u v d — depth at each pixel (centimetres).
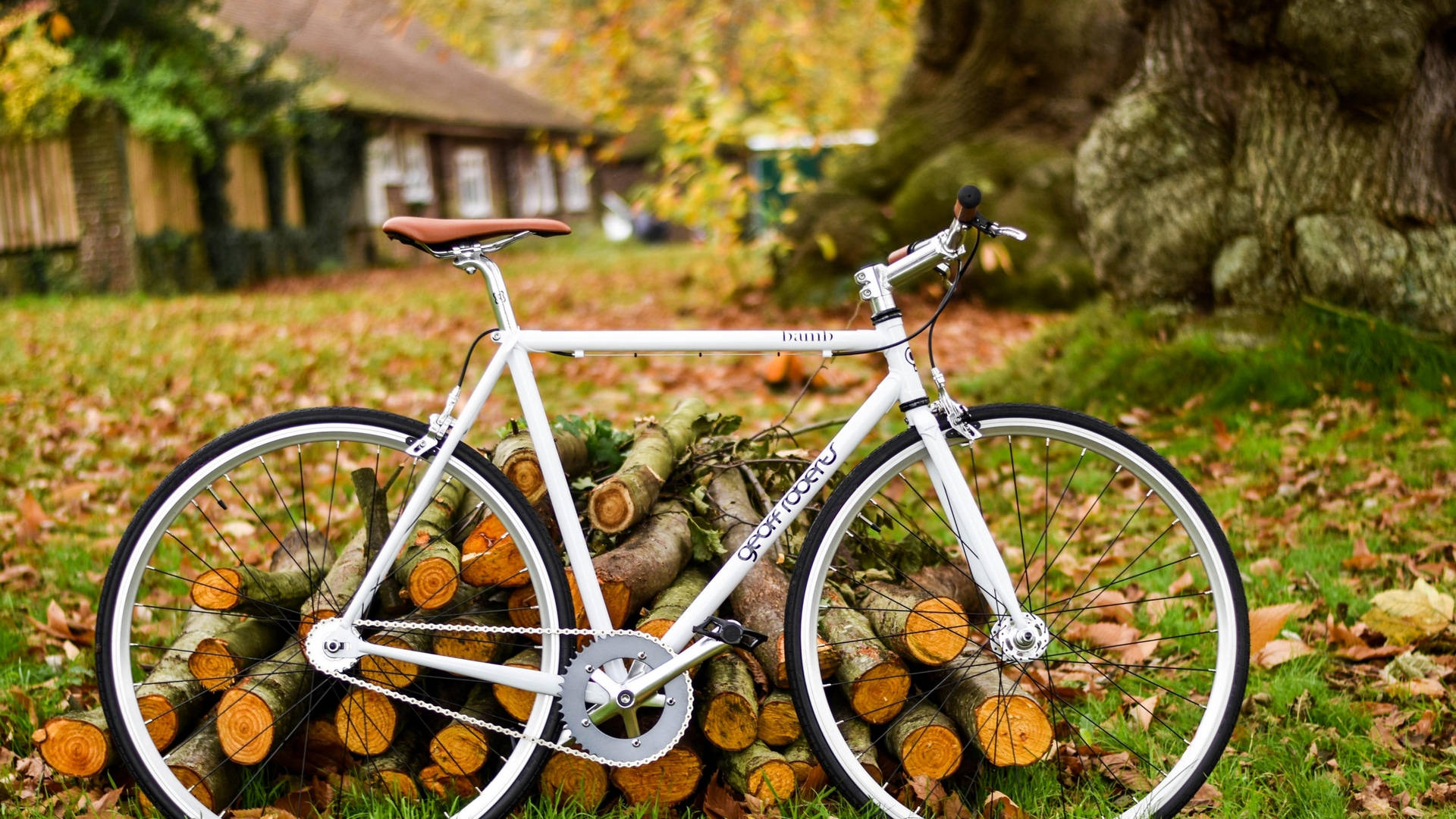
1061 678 305
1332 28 531
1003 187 1162
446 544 243
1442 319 548
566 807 235
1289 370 553
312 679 242
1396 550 391
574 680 228
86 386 736
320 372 805
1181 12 606
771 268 1233
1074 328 670
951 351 869
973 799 248
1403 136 556
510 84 3716
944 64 1293
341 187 2144
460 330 1070
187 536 442
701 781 248
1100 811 241
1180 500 237
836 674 245
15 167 1448
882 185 1231
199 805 227
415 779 241
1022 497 483
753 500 296
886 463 235
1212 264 605
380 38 3022
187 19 1562
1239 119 590
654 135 3728
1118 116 620
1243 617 236
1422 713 281
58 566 410
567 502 231
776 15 1448
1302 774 256
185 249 1587
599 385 748
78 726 235
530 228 229
